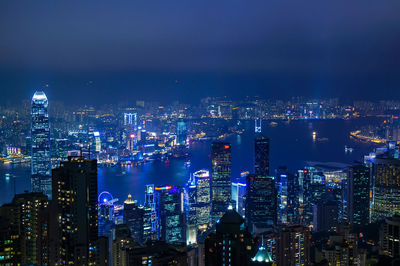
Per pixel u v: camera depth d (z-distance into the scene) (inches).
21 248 5324.8
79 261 4822.8
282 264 6412.4
